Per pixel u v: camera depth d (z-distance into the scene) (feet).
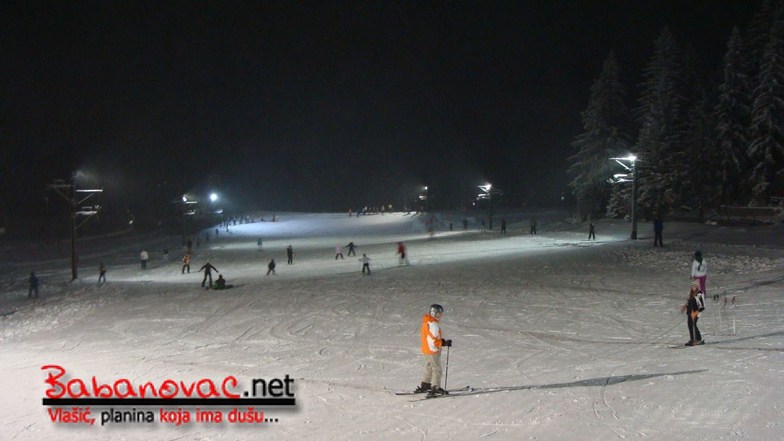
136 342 63.52
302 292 91.09
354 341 57.52
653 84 206.80
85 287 118.21
